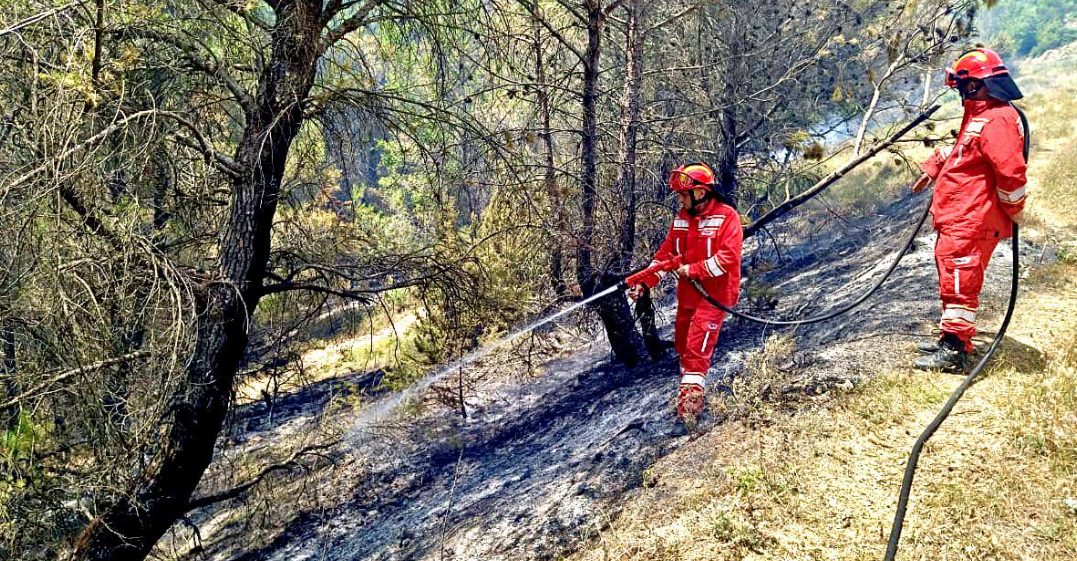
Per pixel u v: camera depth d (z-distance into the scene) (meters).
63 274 4.04
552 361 9.61
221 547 6.77
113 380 4.43
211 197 5.91
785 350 5.14
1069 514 2.92
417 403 8.27
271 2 5.26
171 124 5.07
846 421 3.89
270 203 5.43
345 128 5.96
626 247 6.96
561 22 8.74
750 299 7.21
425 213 7.59
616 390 6.67
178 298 4.20
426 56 6.34
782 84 9.58
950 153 4.23
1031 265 5.80
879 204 11.75
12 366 4.67
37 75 3.97
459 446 7.44
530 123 7.70
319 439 8.18
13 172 4.16
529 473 5.30
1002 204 3.95
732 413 4.37
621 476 4.24
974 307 4.11
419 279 6.41
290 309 6.82
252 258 5.36
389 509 6.50
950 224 4.10
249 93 5.38
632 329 7.34
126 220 4.45
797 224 12.29
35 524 4.44
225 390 5.25
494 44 6.45
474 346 8.49
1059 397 3.62
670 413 4.89
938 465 3.35
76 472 4.57
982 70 3.93
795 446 3.77
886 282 6.46
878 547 2.96
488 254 7.53
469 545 4.30
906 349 4.59
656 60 8.96
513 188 6.62
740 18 8.74
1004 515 2.98
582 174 6.84
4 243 3.94
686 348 4.59
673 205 7.66
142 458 4.82
